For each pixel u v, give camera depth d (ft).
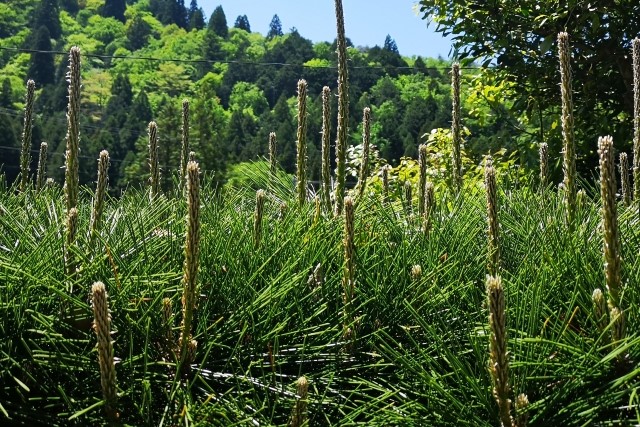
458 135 14.56
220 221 10.77
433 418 7.15
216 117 311.68
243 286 8.70
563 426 6.76
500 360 6.30
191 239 7.06
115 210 10.51
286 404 7.60
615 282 6.88
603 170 6.75
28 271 7.79
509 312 8.21
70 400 7.16
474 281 9.52
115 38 462.19
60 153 209.67
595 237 9.46
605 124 23.40
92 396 7.39
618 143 23.63
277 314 8.44
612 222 6.81
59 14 458.50
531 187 14.24
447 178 22.52
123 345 8.00
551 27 24.34
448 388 7.45
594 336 7.32
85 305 7.43
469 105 27.63
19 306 7.55
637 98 11.85
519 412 6.39
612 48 23.31
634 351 7.07
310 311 8.97
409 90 239.91
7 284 7.73
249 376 7.97
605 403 6.68
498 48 25.59
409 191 13.70
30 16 431.02
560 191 12.32
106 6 504.43
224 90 382.22
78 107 8.84
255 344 8.01
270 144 14.53
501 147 25.59
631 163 23.67
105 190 8.92
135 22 469.57
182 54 437.17
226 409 7.32
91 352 7.54
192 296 7.17
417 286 9.12
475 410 7.21
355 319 8.45
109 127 267.59
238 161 204.23
